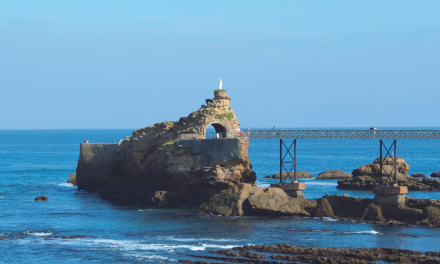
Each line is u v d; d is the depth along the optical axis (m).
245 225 69.31
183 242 61.06
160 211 82.00
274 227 68.00
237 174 81.88
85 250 58.59
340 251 54.22
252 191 77.69
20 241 62.88
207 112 93.06
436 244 58.69
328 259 51.38
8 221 75.31
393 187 72.25
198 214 77.88
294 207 75.31
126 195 95.81
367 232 64.44
